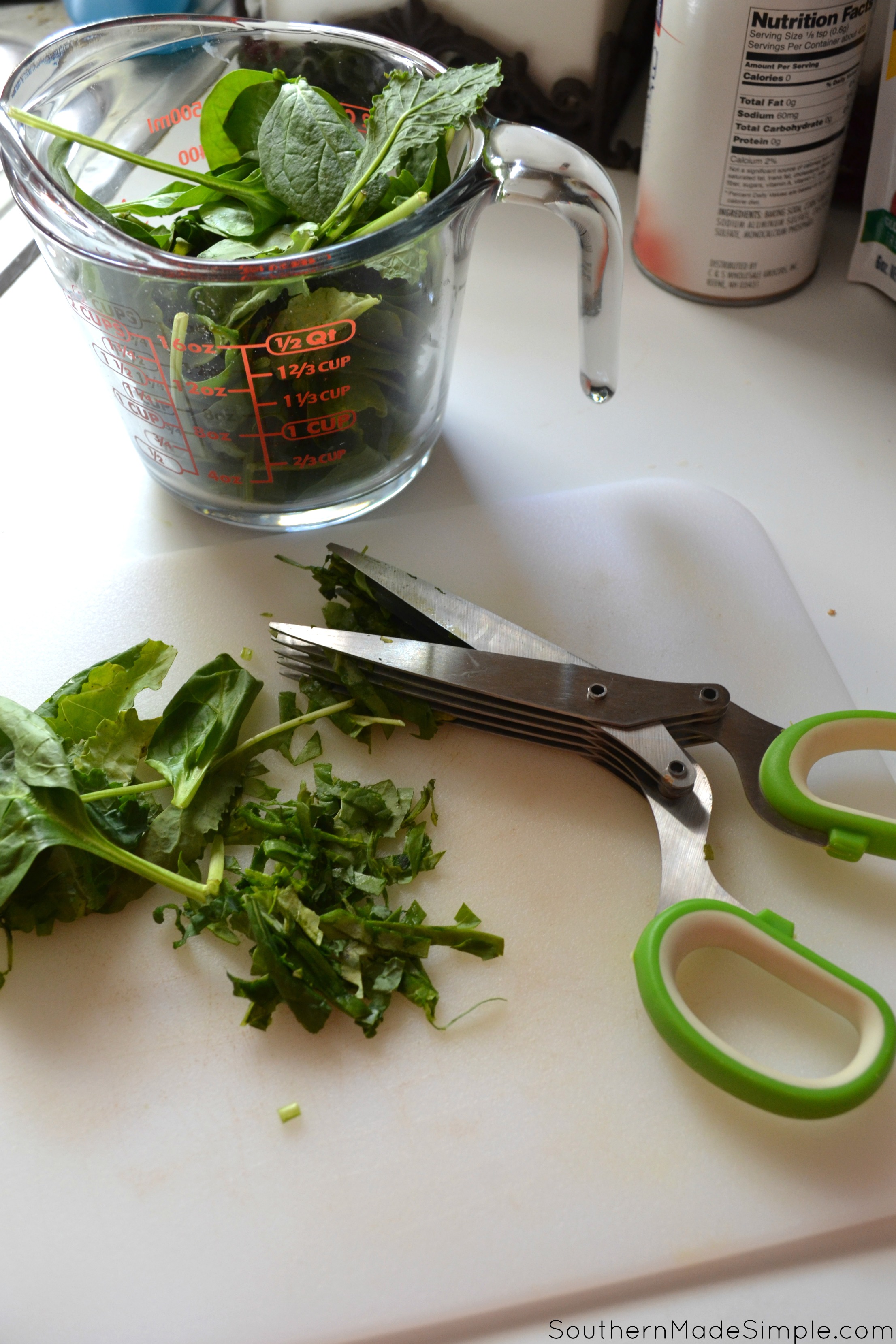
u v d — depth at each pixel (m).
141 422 0.63
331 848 0.53
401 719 0.58
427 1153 0.45
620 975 0.50
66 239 0.54
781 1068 0.47
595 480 0.72
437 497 0.71
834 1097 0.42
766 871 0.53
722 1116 0.46
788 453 0.74
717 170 0.74
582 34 0.86
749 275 0.81
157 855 0.52
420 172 0.60
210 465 0.63
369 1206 0.44
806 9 0.64
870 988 0.45
